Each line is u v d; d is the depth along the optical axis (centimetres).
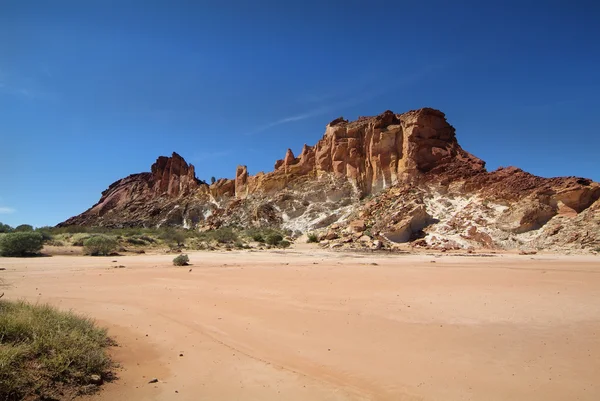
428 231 4869
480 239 4459
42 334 700
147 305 1294
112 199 13862
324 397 640
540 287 1727
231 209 7938
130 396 616
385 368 768
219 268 2516
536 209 4559
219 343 907
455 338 955
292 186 7475
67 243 4375
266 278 2020
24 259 2945
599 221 4128
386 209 5419
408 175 6016
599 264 2908
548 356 830
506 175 5431
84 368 663
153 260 3159
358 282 1881
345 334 990
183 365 764
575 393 657
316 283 1844
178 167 12094
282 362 799
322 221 6253
